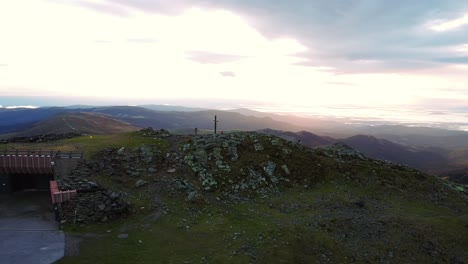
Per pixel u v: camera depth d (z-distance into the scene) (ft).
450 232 141.28
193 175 164.45
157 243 111.14
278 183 170.09
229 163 174.40
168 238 114.93
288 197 160.04
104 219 123.54
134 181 153.48
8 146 181.88
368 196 168.45
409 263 120.57
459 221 149.59
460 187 210.79
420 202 171.63
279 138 204.95
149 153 175.52
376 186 178.60
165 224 124.77
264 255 108.27
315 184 174.19
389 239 131.44
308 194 164.25
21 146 182.29
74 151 168.96
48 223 123.54
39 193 160.35
